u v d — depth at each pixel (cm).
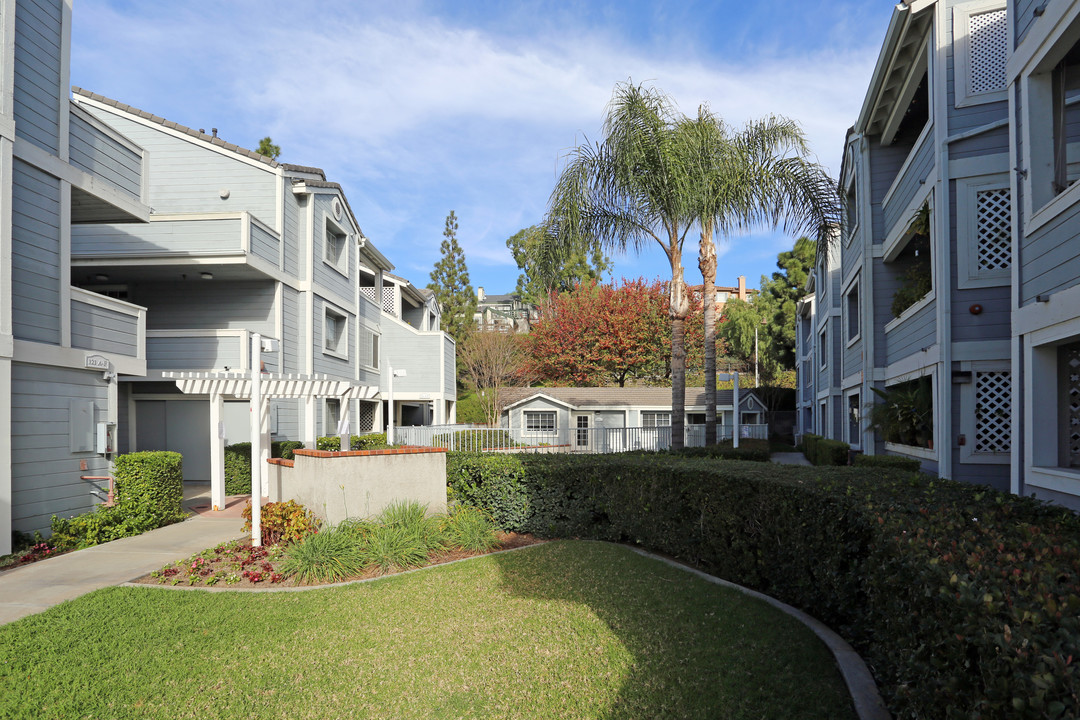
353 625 525
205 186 1595
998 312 869
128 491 965
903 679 294
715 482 654
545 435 3084
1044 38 577
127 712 384
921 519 366
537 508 885
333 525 814
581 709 374
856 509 433
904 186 1109
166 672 437
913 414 1041
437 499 920
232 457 1423
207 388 980
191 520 1059
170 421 1572
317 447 1523
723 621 496
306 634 506
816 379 2533
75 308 926
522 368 4084
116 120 1606
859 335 1446
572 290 4769
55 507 877
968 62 884
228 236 1383
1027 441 616
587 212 1250
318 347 1745
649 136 1120
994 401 878
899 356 1182
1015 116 651
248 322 1556
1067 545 294
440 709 383
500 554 757
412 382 2386
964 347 883
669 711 364
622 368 4331
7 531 768
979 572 245
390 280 2588
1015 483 643
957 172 885
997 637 188
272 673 435
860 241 1368
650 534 760
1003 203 873
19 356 805
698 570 675
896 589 318
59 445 888
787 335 3966
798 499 527
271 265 1503
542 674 422
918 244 1190
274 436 1530
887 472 654
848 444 1580
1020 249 641
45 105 866
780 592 562
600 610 536
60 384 892
